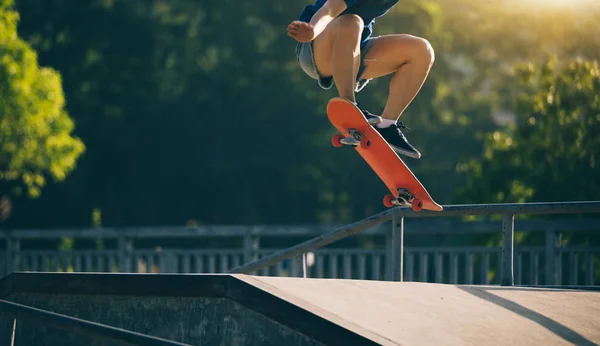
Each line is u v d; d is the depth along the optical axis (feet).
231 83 98.68
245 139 100.32
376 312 15.37
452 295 17.84
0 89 62.08
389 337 14.06
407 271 36.88
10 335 16.76
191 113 99.86
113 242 101.65
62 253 46.50
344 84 18.62
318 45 18.98
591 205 22.26
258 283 15.24
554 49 96.99
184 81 99.40
